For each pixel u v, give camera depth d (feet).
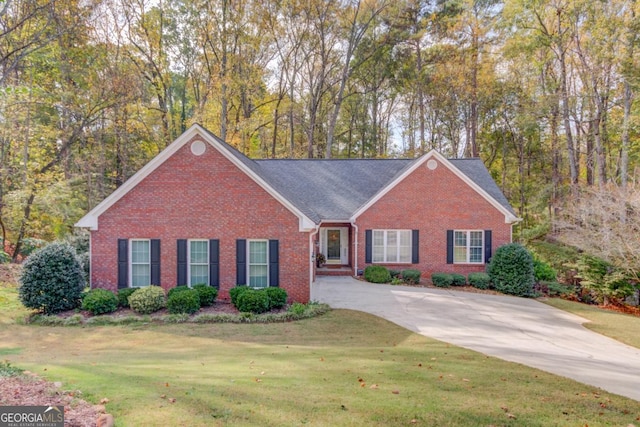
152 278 50.21
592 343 37.58
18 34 67.51
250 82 99.86
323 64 110.01
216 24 95.09
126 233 50.06
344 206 71.41
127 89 90.58
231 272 50.42
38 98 75.92
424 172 67.87
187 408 16.85
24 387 18.58
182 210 50.31
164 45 107.96
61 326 40.06
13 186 80.07
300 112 127.85
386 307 48.70
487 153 130.93
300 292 50.06
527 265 60.18
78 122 88.74
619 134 91.35
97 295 43.96
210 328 39.29
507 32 101.91
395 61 119.24
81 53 80.74
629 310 59.00
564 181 115.24
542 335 39.45
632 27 74.54
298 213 49.88
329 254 75.46
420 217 67.87
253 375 23.09
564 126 102.83
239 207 50.21
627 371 28.25
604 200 65.87
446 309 48.60
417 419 16.97
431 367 26.08
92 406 16.57
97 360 27.43
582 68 89.51
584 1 79.30
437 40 111.55
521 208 118.42
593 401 20.65
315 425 15.84
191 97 119.96
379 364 26.35
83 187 92.68
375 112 138.82
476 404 19.07
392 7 105.91
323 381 21.94
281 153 132.16
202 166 50.24
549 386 22.89
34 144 80.28
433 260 67.87
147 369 24.20
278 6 97.66
